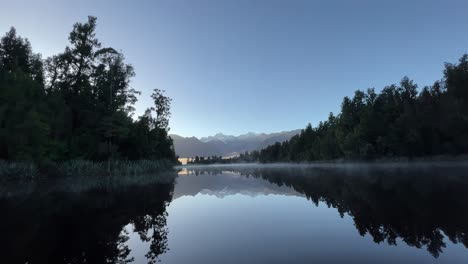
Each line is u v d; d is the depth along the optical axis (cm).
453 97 6228
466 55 6425
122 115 5256
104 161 4825
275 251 759
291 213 1283
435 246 737
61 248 821
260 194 2042
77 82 5103
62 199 1817
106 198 1867
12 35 5438
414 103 7412
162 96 7244
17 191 2291
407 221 996
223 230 1017
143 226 1094
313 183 2705
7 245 855
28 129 3581
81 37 4966
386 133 7712
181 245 843
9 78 3931
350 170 5159
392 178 2762
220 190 2405
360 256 695
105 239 917
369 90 8950
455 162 5759
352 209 1285
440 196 1451
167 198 1884
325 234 905
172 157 9044
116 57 5522
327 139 10162
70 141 4538
